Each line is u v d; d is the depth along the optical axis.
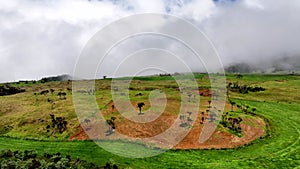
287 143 71.44
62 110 92.94
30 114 94.06
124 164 55.91
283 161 61.06
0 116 96.81
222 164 58.47
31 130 81.00
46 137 74.81
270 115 94.88
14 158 58.19
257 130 78.75
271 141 72.50
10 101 115.25
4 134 80.12
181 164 57.28
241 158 62.00
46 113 92.31
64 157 58.56
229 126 77.31
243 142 70.19
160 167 55.50
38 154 61.25
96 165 54.97
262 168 57.66
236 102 108.25
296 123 88.12
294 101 121.94
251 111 96.75
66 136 73.50
